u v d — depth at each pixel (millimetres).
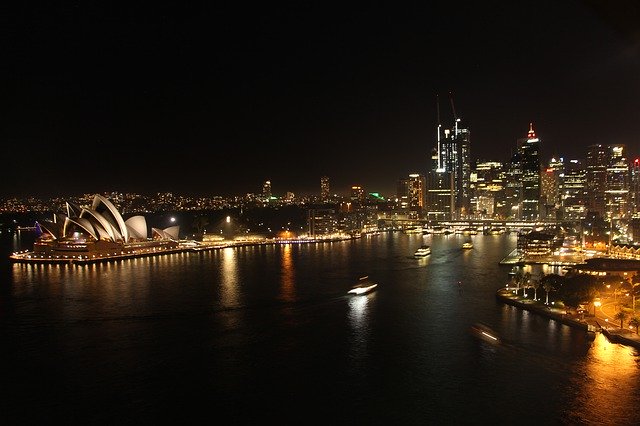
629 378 114438
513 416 100062
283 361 129500
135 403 107875
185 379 119188
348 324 161250
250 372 122875
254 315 173250
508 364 124062
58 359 131750
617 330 141875
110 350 138250
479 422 98438
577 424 96688
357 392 111438
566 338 141250
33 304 189750
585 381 113500
